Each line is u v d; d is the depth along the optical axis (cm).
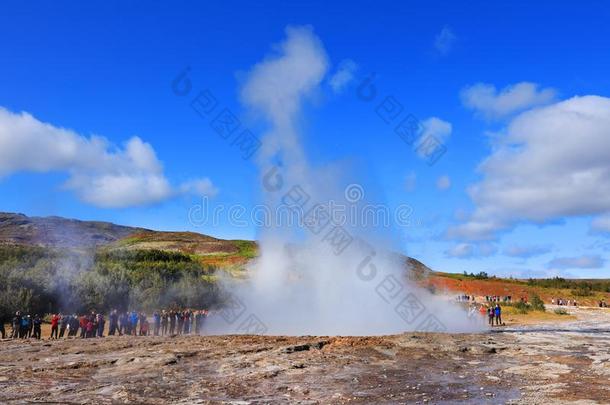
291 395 1236
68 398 1191
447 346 1992
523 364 1686
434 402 1162
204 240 10906
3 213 11444
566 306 7281
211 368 1566
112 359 1678
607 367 1620
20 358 1755
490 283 8650
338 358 1725
